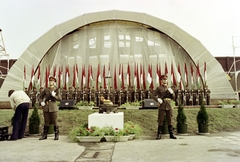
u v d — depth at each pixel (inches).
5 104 853.8
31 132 405.4
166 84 360.5
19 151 246.7
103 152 237.3
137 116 506.0
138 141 318.0
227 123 480.4
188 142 301.0
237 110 568.4
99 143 301.0
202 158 201.9
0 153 236.1
